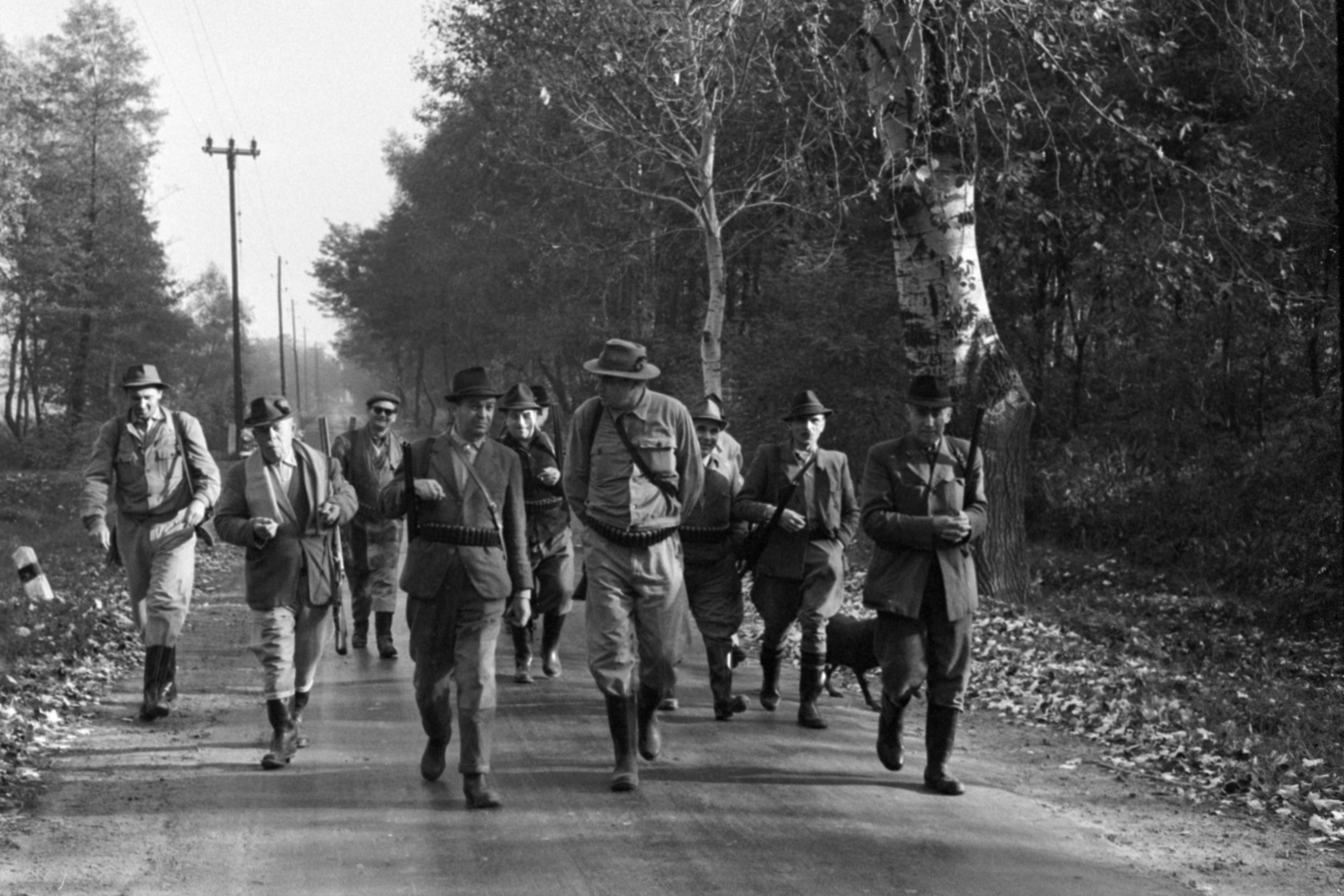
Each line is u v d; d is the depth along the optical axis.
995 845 5.68
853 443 19.23
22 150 37.25
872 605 6.55
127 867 5.38
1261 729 8.13
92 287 46.88
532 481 9.58
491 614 6.42
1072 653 10.38
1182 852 5.62
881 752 6.73
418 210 49.88
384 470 10.81
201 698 8.92
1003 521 12.98
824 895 5.03
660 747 7.43
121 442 8.59
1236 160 14.95
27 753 7.19
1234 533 15.78
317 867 5.39
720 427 8.79
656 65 19.11
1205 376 17.27
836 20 15.44
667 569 6.69
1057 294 19.78
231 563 18.44
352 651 10.98
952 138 12.78
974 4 12.83
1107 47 15.71
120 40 46.41
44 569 15.59
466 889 5.11
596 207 28.12
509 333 39.75
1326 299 15.30
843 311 19.11
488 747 6.33
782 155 19.91
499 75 25.92
